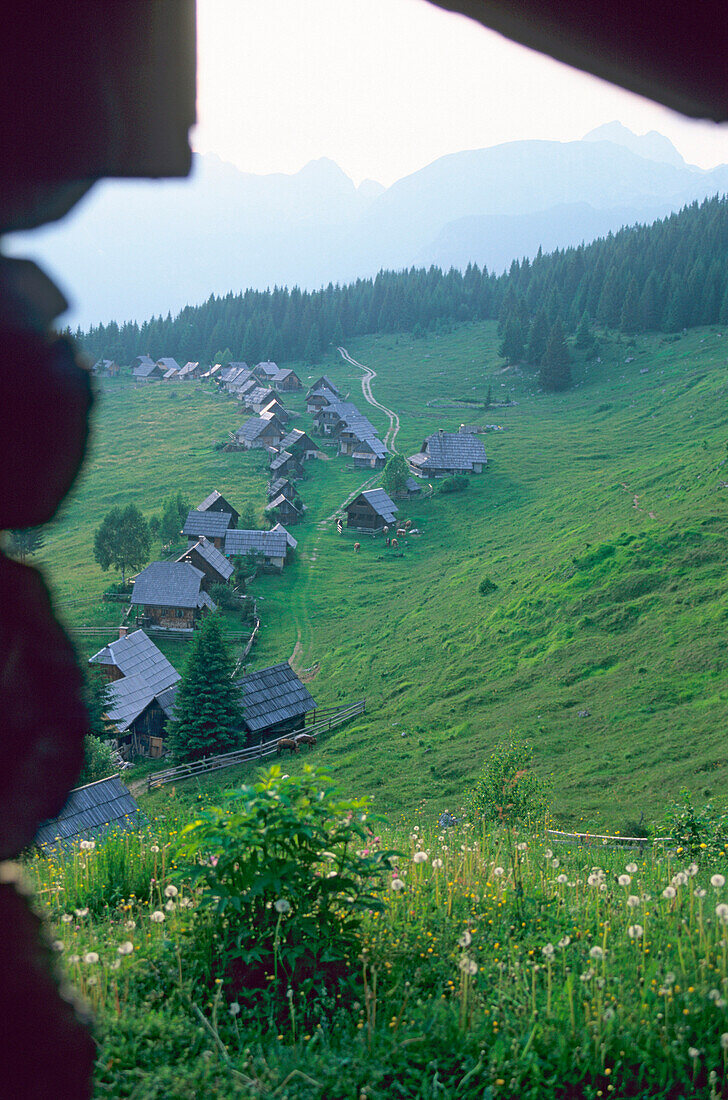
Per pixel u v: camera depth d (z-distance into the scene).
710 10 1.68
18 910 2.31
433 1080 4.72
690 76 1.74
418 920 6.77
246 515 96.62
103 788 25.19
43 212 1.90
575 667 48.69
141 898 7.49
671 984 5.39
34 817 2.19
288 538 88.62
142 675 59.25
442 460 106.31
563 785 36.31
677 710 41.53
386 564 84.19
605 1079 4.84
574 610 54.56
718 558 54.66
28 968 2.29
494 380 161.50
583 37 1.70
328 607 75.12
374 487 109.88
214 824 6.23
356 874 6.32
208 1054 4.68
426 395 157.50
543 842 11.63
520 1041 5.03
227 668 50.16
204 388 175.25
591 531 68.94
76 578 85.31
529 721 43.94
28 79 1.80
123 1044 4.75
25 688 2.17
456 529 90.38
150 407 160.75
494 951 6.31
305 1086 4.59
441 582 73.06
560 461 106.38
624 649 48.84
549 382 146.88
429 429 134.38
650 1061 4.85
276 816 6.04
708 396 116.31
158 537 95.94
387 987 5.79
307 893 6.15
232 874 6.09
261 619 73.56
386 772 41.28
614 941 6.42
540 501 90.69
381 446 121.94
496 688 49.31
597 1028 5.00
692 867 6.93
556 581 58.88
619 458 103.19
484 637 56.22
